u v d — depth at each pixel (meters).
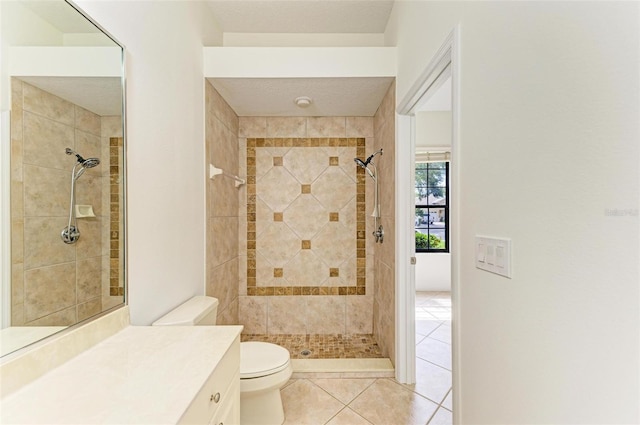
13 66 0.72
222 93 2.15
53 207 0.83
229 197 2.38
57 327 0.83
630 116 0.50
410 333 1.91
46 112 0.81
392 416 1.61
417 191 4.30
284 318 2.69
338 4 2.02
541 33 0.69
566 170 0.62
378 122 2.46
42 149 0.80
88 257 0.94
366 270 2.70
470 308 1.00
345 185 2.69
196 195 1.76
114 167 1.04
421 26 1.46
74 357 0.86
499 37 0.84
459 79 1.07
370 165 2.69
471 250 1.00
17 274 0.73
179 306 1.50
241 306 2.69
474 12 0.97
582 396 0.59
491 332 0.89
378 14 2.12
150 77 1.27
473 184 0.99
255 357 1.50
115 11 1.05
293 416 1.61
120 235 1.07
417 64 1.53
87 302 0.93
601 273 0.55
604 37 0.54
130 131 1.13
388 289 2.15
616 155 0.52
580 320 0.59
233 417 1.00
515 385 0.78
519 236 0.77
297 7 2.04
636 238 0.49
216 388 0.85
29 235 0.76
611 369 0.53
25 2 0.75
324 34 2.36
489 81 0.90
